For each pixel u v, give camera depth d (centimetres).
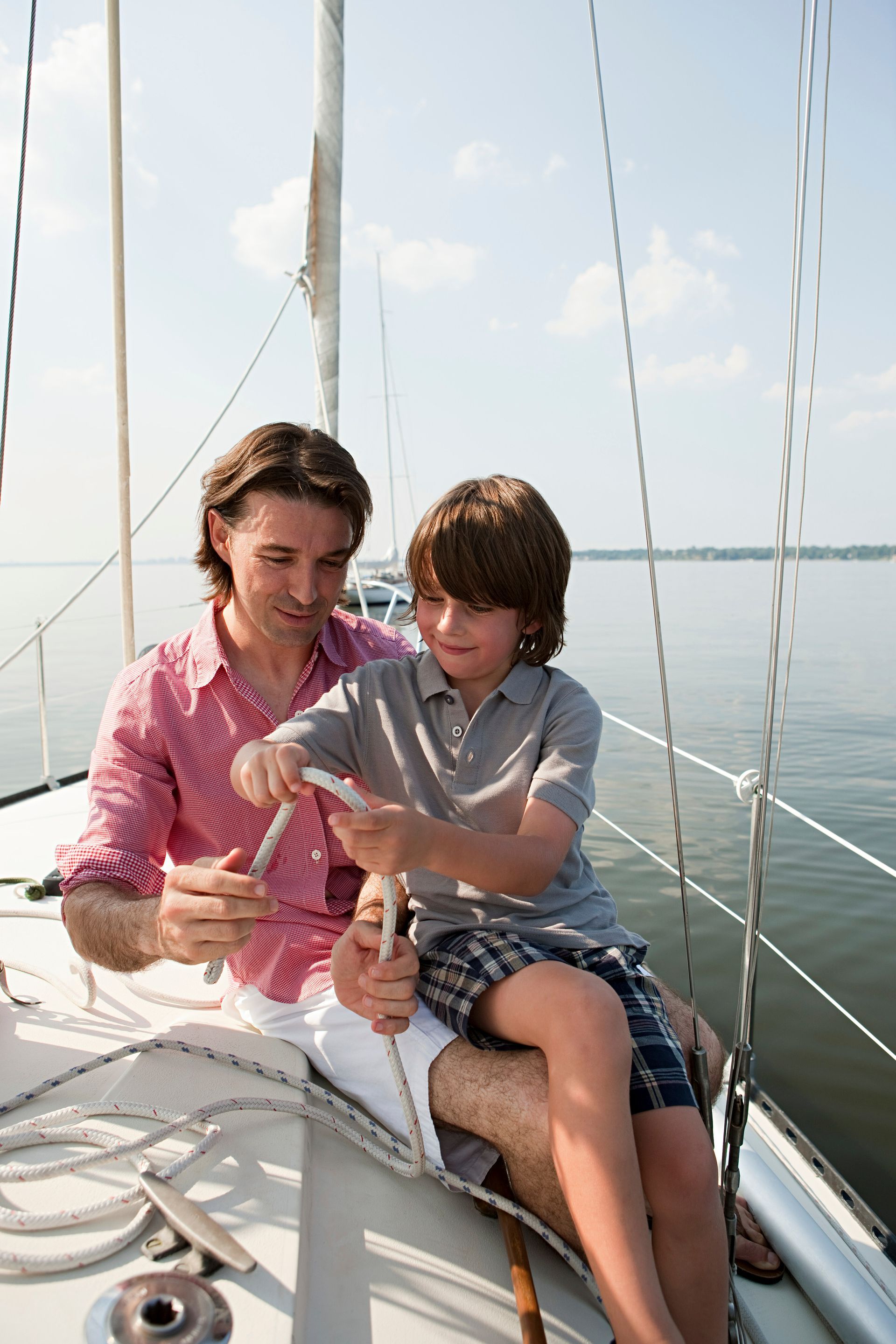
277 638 132
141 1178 94
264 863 105
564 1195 89
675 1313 93
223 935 103
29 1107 111
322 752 122
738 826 508
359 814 94
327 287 330
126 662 199
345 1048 121
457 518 122
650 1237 90
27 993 146
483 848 104
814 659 1297
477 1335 88
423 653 138
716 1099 140
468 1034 109
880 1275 108
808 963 352
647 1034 104
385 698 131
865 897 413
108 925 115
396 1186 109
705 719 844
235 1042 128
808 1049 291
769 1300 108
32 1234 87
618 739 746
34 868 210
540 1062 103
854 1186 223
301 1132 108
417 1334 87
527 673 130
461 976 110
